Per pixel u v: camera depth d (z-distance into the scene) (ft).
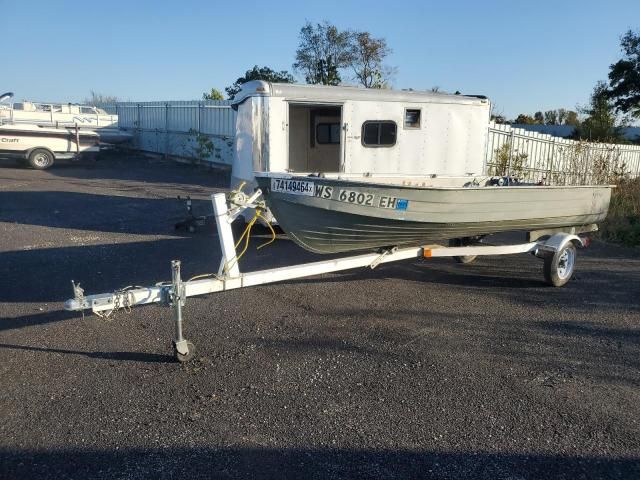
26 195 44.39
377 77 92.79
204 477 9.62
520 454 10.44
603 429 11.37
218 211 15.66
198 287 14.79
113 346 15.08
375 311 18.60
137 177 61.00
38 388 12.65
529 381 13.50
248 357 14.58
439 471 9.88
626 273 24.63
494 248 20.92
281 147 26.13
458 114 29.09
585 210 23.17
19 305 18.19
